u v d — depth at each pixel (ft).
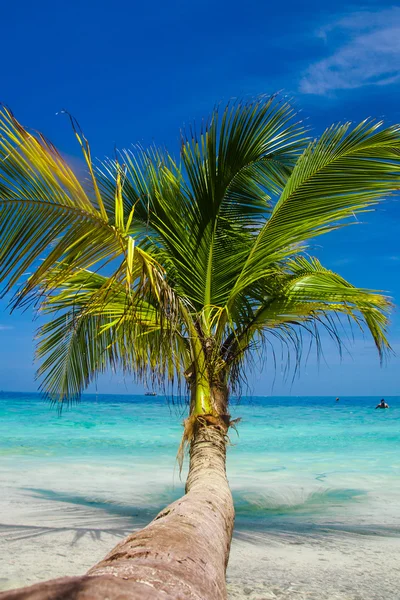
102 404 199.00
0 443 54.65
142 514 22.35
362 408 198.80
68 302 18.28
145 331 17.26
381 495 28.27
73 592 2.90
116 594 3.03
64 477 33.06
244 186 18.62
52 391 21.54
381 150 14.84
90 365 21.12
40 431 70.49
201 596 4.02
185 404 16.05
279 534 19.12
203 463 13.14
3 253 11.77
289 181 15.66
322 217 15.71
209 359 15.75
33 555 15.05
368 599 12.12
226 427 14.79
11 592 2.82
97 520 20.75
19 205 11.66
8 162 11.25
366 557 16.08
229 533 8.46
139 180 18.22
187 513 7.43
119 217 12.40
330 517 22.70
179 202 18.10
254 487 30.48
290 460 44.55
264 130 17.53
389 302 18.92
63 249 12.40
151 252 18.49
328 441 61.82
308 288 19.24
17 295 12.14
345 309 19.17
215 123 17.42
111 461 41.68
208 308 17.10
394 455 48.26
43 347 21.33
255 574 14.03
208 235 17.89
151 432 70.08
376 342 21.22
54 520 20.58
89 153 11.94
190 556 4.98
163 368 16.58
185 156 17.60
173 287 18.03
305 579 13.67
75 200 11.97
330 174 15.26
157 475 34.65
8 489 28.07
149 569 4.05
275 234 16.26
